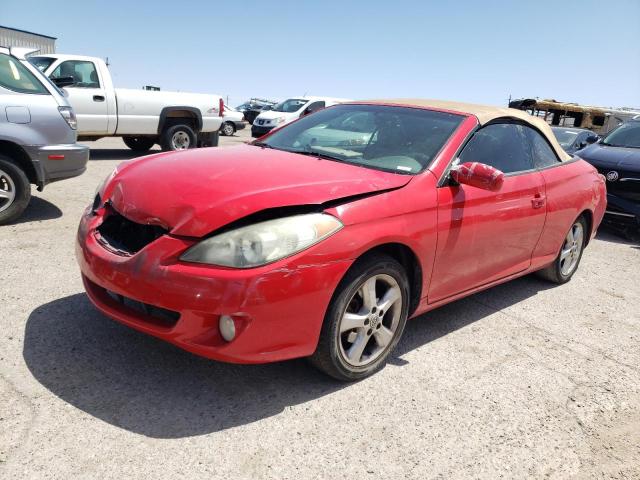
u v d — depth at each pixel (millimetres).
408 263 3184
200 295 2404
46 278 4023
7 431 2338
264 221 2549
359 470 2352
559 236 4645
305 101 20750
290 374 3027
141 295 2520
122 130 10945
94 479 2131
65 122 5484
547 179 4305
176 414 2578
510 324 4117
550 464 2549
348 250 2650
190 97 11789
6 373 2756
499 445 2637
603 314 4547
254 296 2408
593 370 3516
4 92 5137
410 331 3797
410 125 3678
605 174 7531
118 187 3008
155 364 2979
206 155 3346
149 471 2205
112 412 2541
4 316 3359
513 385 3201
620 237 7836
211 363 3039
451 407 2895
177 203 2633
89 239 2902
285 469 2305
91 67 10430
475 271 3676
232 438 2453
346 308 2791
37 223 5512
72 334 3207
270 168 3002
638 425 2941
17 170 5234
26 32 25344
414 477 2352
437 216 3162
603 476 2508
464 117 3713
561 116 20484
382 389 2984
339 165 3246
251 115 33000
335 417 2688
